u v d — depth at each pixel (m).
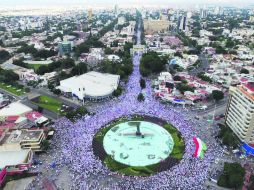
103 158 194.12
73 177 172.12
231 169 169.12
